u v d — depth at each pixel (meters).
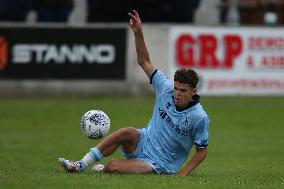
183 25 72.50
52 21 79.50
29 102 69.88
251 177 35.97
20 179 31.05
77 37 72.06
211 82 72.81
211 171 39.66
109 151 33.88
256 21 90.50
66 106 67.38
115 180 30.89
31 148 48.38
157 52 72.50
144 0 80.81
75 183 29.98
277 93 74.06
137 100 71.12
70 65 72.31
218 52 72.81
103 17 81.25
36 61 72.19
